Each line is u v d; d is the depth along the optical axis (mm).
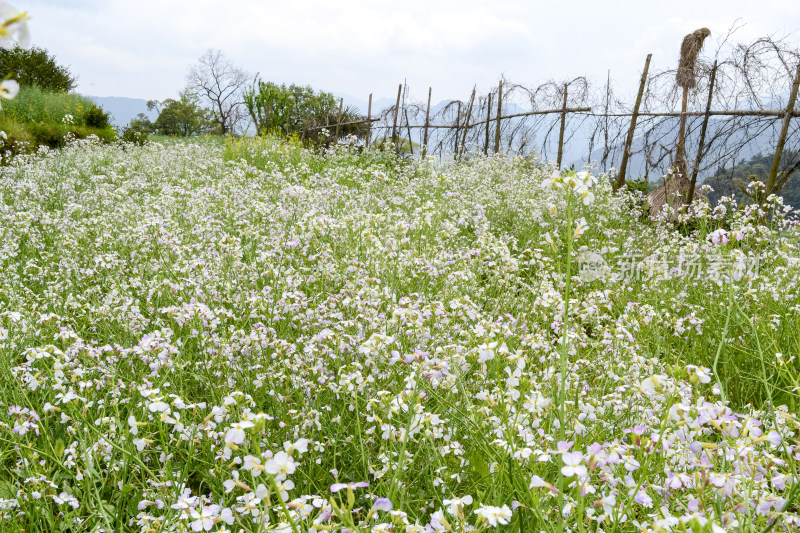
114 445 2184
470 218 7152
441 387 2676
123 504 2348
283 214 6508
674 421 2016
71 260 5312
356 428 2600
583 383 3154
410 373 2670
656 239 7688
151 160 12250
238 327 3932
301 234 5352
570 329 3924
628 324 4141
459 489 2432
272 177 9242
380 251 4691
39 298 4418
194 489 2674
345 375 2646
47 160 12773
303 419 2789
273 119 25312
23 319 3627
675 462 2199
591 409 2459
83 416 2463
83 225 6211
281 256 5051
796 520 1718
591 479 1885
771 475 1936
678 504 1938
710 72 8562
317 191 7195
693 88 8859
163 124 70938
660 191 9875
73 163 12391
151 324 4051
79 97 26547
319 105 37906
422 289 4488
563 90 12219
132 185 9602
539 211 8062
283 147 14461
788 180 7566
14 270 5164
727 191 8219
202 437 2584
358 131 23500
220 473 2367
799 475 2023
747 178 8109
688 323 4484
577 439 2238
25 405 2818
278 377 3170
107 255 5145
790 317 4461
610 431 2705
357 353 3143
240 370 3240
